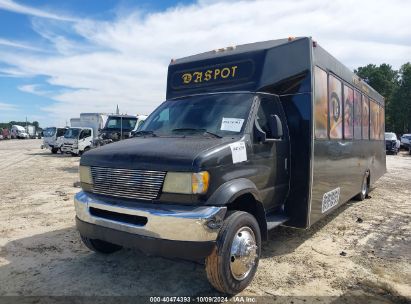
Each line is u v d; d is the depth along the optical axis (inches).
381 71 2847.0
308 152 220.4
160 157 163.3
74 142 981.2
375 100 422.6
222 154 168.1
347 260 216.8
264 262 211.6
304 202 222.8
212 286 171.6
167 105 234.1
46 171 646.5
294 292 174.6
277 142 212.4
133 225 161.3
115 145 193.2
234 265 166.4
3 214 312.0
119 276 189.2
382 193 449.7
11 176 573.3
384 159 500.4
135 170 166.7
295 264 209.3
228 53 233.1
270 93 219.1
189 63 245.9
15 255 216.1
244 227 173.0
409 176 633.0
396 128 2856.8
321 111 237.8
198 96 226.8
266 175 201.8
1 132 2652.6
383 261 216.4
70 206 343.9
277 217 219.1
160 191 160.4
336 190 275.3
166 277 188.5
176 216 152.7
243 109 200.1
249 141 188.7
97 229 174.1
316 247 239.5
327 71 251.3
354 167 329.1
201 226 152.3
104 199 176.4
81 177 191.5
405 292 176.2
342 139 286.0
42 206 343.9
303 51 223.0
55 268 198.4
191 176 155.9
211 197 160.9
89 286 177.6
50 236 251.6
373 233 273.4
